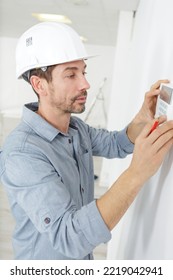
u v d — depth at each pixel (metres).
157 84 0.96
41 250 1.08
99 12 3.54
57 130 1.09
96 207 0.77
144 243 0.96
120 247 1.70
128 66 3.38
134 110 1.92
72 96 1.05
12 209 1.11
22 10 3.88
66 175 1.06
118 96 3.52
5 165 0.96
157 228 0.80
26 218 1.08
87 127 1.46
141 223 1.07
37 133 1.07
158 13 1.24
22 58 1.11
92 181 1.37
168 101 0.76
